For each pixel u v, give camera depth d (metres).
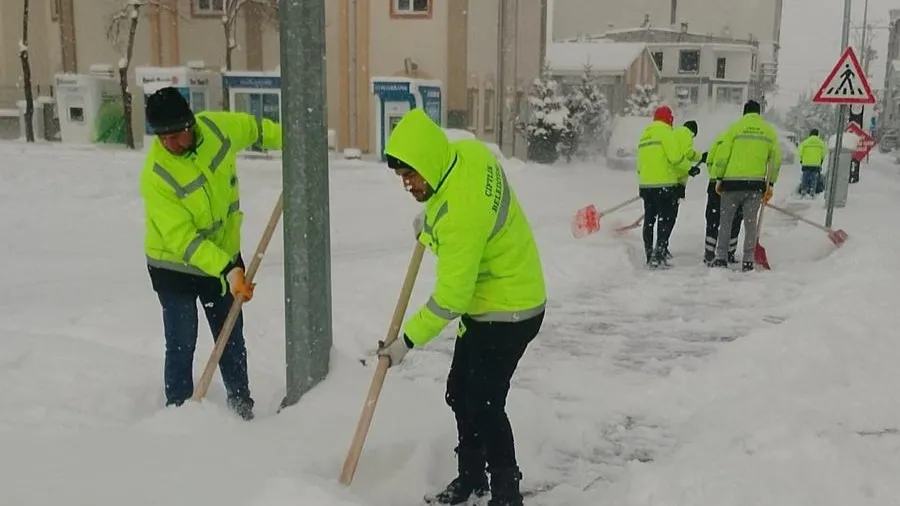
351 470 3.47
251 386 4.87
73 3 27.53
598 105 30.42
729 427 4.30
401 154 3.03
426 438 4.00
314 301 4.34
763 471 3.70
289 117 4.19
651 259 9.29
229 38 25.64
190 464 3.50
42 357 5.03
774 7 51.47
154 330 5.75
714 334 6.50
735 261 9.62
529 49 31.69
